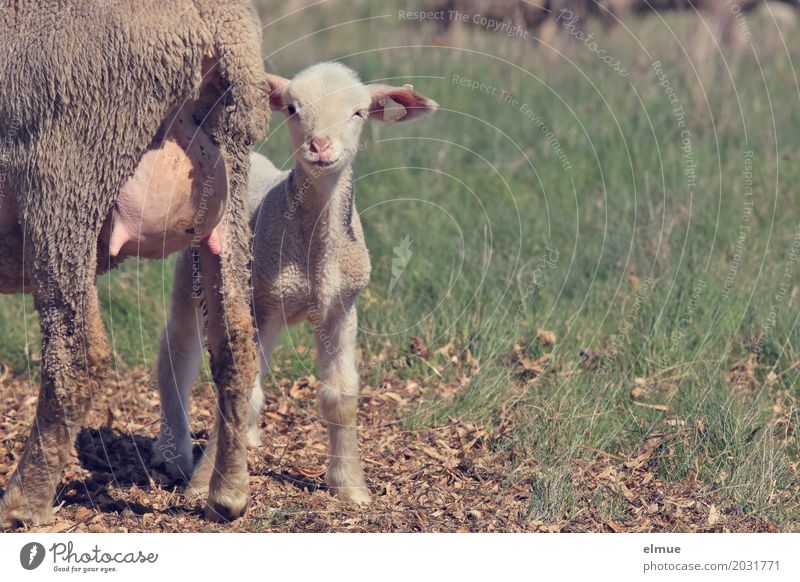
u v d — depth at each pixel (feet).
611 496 32.65
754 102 66.95
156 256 29.50
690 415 36.65
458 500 32.91
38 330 46.85
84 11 26.91
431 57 76.48
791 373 40.75
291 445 37.83
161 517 31.22
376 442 37.78
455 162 63.36
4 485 32.58
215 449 32.94
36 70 26.94
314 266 32.94
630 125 64.95
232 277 29.12
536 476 33.78
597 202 56.59
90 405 28.53
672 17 91.86
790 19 99.66
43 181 27.25
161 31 26.45
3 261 29.66
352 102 32.78
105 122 26.78
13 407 40.47
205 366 43.91
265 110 28.17
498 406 39.34
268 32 91.35
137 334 46.14
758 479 32.91
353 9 95.20
